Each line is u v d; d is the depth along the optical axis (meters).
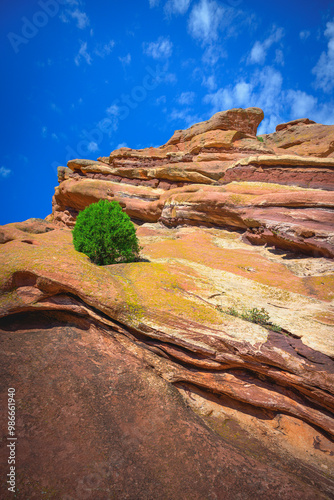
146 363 6.22
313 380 5.19
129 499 3.57
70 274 6.72
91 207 11.05
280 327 6.53
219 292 8.40
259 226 14.83
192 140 24.11
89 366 5.76
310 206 13.36
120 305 6.43
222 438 5.02
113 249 10.42
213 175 19.84
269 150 21.17
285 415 5.63
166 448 4.47
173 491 3.80
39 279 6.55
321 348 5.66
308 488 4.18
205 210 17.47
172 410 5.32
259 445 5.09
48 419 4.44
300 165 16.72
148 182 23.78
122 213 11.33
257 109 22.69
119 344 6.45
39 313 6.93
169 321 6.38
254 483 4.09
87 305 6.73
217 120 22.64
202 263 12.06
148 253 13.28
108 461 4.03
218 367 5.98
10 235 12.66
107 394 5.25
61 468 3.75
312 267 11.30
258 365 5.69
